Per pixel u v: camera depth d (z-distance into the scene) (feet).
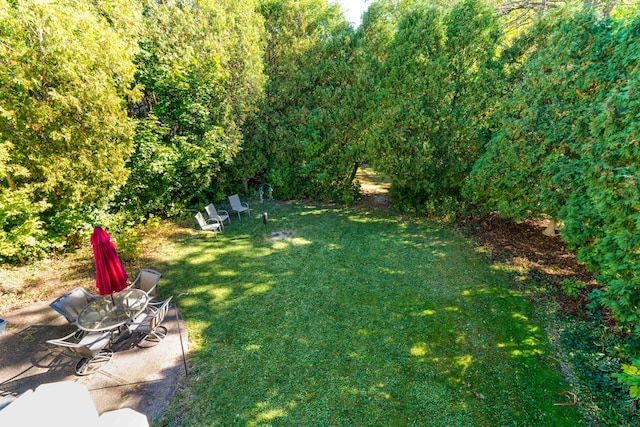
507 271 26.96
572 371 16.89
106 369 16.83
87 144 25.11
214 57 34.88
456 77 33.96
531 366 17.30
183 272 27.35
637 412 14.17
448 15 33.65
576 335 19.36
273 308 22.48
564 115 24.75
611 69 21.89
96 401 14.94
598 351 17.98
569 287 23.45
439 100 33.94
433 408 14.93
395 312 21.98
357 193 46.50
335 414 14.66
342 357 18.02
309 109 46.06
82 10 24.79
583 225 21.21
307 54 44.98
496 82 31.37
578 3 27.35
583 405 14.89
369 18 41.06
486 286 24.93
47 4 21.38
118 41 25.55
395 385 16.19
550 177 25.04
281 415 14.61
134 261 28.94
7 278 24.23
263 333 19.97
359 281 25.84
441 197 39.24
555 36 25.70
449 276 26.43
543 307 22.29
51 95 22.29
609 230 18.37
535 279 25.66
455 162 34.24
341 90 43.01
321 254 30.55
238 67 38.99
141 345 18.57
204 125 36.50
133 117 34.40
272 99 45.42
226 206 44.32
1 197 22.84
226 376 16.67
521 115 27.43
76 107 23.58
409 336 19.69
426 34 33.81
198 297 23.76
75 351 15.78
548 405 14.97
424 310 22.15
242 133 43.83
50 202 28.17
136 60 32.19
